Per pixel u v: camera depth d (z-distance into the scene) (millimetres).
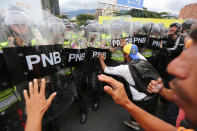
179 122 829
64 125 2090
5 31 1092
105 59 2311
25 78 943
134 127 1958
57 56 1139
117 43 2457
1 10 1119
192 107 246
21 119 1028
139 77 1432
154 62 3219
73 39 1903
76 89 1942
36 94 593
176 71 252
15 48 877
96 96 2459
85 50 1941
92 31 2502
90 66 2283
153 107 1594
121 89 596
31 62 949
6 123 1036
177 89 260
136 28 2869
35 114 560
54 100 1145
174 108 1764
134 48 1521
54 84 1134
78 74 2146
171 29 2631
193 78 230
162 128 525
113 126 2082
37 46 981
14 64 896
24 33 1100
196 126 271
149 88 954
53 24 1399
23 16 1112
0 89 943
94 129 2021
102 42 2465
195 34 246
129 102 583
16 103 1009
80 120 2184
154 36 2961
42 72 1015
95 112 2412
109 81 614
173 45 2588
